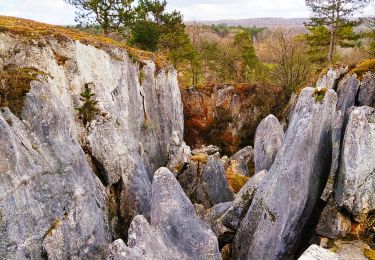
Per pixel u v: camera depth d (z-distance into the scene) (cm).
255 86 4716
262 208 1614
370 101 2798
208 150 3800
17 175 1166
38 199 1254
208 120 4688
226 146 4659
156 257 1220
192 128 4678
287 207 1513
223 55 6169
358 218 1538
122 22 4278
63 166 1414
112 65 2448
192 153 3688
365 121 1470
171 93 3600
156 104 3259
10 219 1119
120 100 2500
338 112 1656
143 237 1233
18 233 1145
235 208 1800
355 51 6281
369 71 2853
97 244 1520
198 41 6794
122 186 2005
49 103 1443
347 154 1485
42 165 1307
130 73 2758
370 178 1505
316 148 1521
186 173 2605
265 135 2430
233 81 5916
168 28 5103
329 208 1563
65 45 1997
